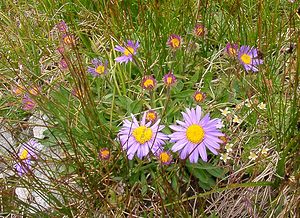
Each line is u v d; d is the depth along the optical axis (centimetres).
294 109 20
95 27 28
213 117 23
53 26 30
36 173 23
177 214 20
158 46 25
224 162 22
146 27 26
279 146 21
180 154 19
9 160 23
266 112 22
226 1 27
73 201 21
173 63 23
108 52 27
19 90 24
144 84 22
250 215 20
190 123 19
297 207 19
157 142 20
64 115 22
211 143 19
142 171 22
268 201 21
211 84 25
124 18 28
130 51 23
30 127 26
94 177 21
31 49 29
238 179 21
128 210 21
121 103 24
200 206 21
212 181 21
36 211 22
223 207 21
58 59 28
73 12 30
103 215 21
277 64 25
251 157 20
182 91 23
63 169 23
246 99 23
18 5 32
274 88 23
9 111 26
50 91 25
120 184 22
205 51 25
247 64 22
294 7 26
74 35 27
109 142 22
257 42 25
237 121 22
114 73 24
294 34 24
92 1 29
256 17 27
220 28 25
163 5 27
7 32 29
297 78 20
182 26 25
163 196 21
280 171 20
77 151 21
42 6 31
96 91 25
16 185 21
